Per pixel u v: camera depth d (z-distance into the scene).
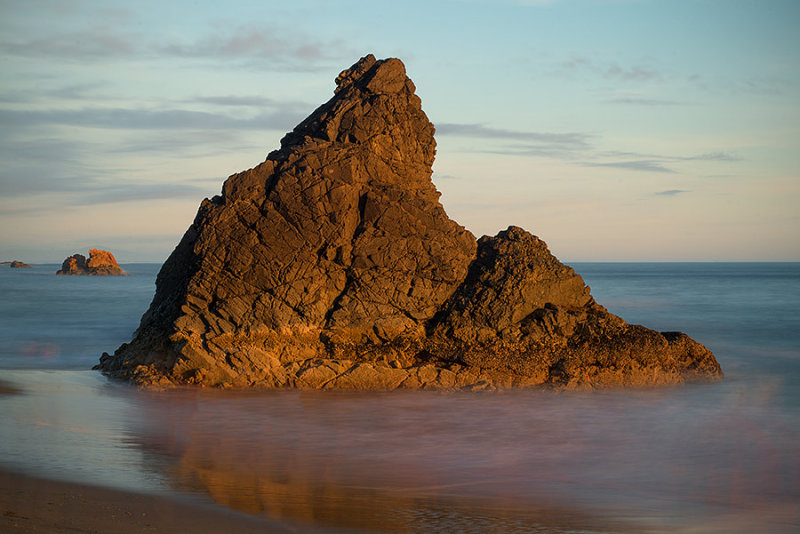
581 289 31.70
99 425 23.80
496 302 30.39
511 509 17.27
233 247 30.41
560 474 20.06
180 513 15.74
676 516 17.05
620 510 17.38
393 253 30.75
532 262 31.59
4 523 14.00
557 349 30.00
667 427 24.75
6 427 23.06
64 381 30.55
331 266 30.64
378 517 16.33
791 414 26.45
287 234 30.52
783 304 76.81
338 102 33.25
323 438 23.14
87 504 15.84
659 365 30.44
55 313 61.94
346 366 29.22
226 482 18.50
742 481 19.66
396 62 33.56
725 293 101.50
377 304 30.28
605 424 25.05
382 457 21.34
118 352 34.28
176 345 29.56
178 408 26.20
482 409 26.59
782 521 16.81
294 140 33.78
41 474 18.14
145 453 20.91
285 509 16.55
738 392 29.50
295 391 28.47
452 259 30.97
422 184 33.22
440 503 17.55
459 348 29.77
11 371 33.22
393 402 27.25
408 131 32.91
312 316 29.97
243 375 28.94
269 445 22.31
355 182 31.38
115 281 140.38
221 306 29.91
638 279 168.38
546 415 26.00
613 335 30.58
